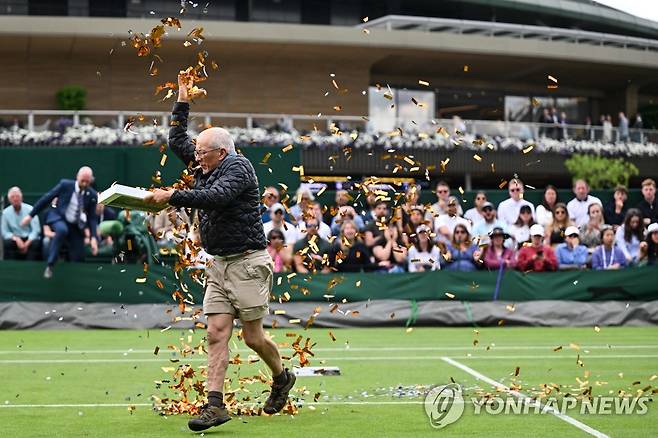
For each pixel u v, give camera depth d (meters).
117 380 9.09
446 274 15.51
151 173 18.89
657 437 6.16
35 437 6.25
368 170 28.03
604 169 32.12
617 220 17.55
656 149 33.84
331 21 40.28
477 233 15.73
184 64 35.75
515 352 11.56
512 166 31.64
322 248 15.01
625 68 41.03
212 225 6.50
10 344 12.61
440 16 42.53
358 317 15.15
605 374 9.45
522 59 38.88
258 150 18.33
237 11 38.59
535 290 15.73
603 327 15.54
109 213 16.02
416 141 28.88
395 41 36.56
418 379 9.07
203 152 6.52
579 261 16.22
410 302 15.38
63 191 15.44
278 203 14.94
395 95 40.03
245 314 6.57
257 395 7.89
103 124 28.08
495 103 42.19
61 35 33.28
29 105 35.00
